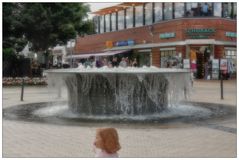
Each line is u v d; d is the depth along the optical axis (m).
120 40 49.94
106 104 12.55
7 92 22.16
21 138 9.15
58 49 63.44
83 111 12.79
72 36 33.19
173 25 40.59
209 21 39.09
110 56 49.91
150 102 12.69
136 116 12.32
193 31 39.06
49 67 38.00
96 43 55.44
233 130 10.05
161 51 42.53
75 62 56.69
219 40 39.47
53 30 32.19
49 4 31.61
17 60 33.41
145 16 46.62
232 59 40.69
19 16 31.22
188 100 17.02
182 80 13.36
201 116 12.32
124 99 12.49
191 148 8.20
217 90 24.19
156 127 10.38
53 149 8.14
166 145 8.45
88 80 12.43
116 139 5.09
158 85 12.66
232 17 41.56
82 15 33.56
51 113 13.08
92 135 9.44
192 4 40.75
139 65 46.09
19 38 33.12
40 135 9.45
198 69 39.12
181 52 39.53
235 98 18.72
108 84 12.44
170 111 13.34
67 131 9.89
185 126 10.53
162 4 44.00
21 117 12.11
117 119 11.72
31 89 24.41
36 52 37.12
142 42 45.62
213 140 8.93
